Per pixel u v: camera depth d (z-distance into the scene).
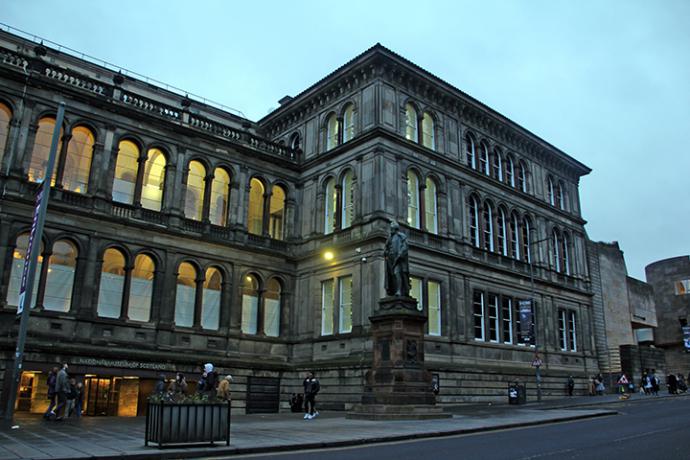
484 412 28.66
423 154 40.44
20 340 20.19
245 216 40.06
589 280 54.84
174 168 37.06
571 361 49.50
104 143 34.34
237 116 48.84
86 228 32.62
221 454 14.24
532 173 51.19
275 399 38.03
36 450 14.18
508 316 44.12
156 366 33.28
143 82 44.56
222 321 37.28
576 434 18.11
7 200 30.28
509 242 46.38
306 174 43.41
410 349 25.11
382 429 19.75
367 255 36.19
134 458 13.31
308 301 40.09
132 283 34.12
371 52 38.78
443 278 39.31
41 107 32.50
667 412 26.48
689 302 83.12
